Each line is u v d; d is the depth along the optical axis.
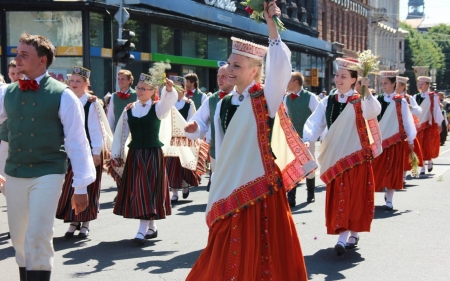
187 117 10.79
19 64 4.51
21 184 4.52
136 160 7.00
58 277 5.71
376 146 6.54
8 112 4.55
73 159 4.54
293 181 4.34
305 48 39.53
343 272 5.84
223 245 4.07
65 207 7.16
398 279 5.61
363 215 6.39
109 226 8.07
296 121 9.88
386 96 9.38
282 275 4.14
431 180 12.71
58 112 4.52
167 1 24.11
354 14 58.16
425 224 8.02
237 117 4.16
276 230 4.13
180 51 26.28
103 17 21.64
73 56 20.73
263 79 4.42
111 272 5.88
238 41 4.23
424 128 13.77
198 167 8.45
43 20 20.67
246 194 4.06
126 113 7.12
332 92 6.78
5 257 6.49
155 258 6.39
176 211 9.21
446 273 5.78
